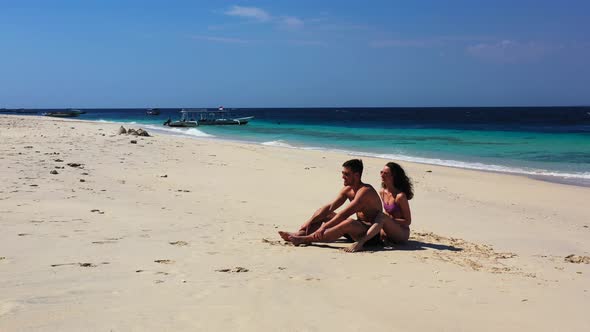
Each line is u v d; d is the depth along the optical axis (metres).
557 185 17.72
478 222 10.53
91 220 8.02
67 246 6.25
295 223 9.31
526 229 10.05
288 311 4.21
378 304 4.55
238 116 137.25
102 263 5.55
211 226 8.38
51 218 7.92
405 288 5.13
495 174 20.20
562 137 43.00
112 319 3.75
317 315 4.14
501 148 33.00
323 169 18.61
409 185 7.73
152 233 7.46
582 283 5.75
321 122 87.06
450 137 43.66
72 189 10.90
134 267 5.48
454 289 5.17
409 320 4.13
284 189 13.62
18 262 5.36
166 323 3.75
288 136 45.50
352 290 4.98
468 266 6.26
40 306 3.93
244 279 5.23
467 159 26.62
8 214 7.95
